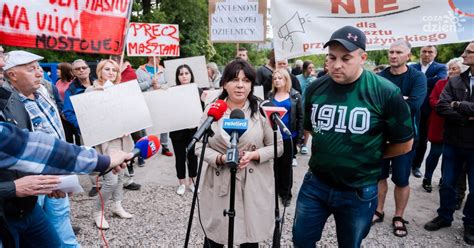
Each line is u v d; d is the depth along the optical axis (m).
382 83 2.10
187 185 4.89
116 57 4.95
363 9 3.89
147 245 3.36
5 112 1.91
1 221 1.81
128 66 6.06
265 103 2.47
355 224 2.25
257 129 2.39
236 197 2.34
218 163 2.32
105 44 2.95
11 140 1.51
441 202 3.64
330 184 2.27
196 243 3.40
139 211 4.11
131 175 4.80
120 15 3.00
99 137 3.16
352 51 2.00
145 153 1.95
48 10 2.64
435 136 4.47
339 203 2.25
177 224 3.78
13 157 1.54
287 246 3.36
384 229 3.67
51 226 2.23
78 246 2.69
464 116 3.25
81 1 2.77
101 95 3.20
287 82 4.32
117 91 3.29
